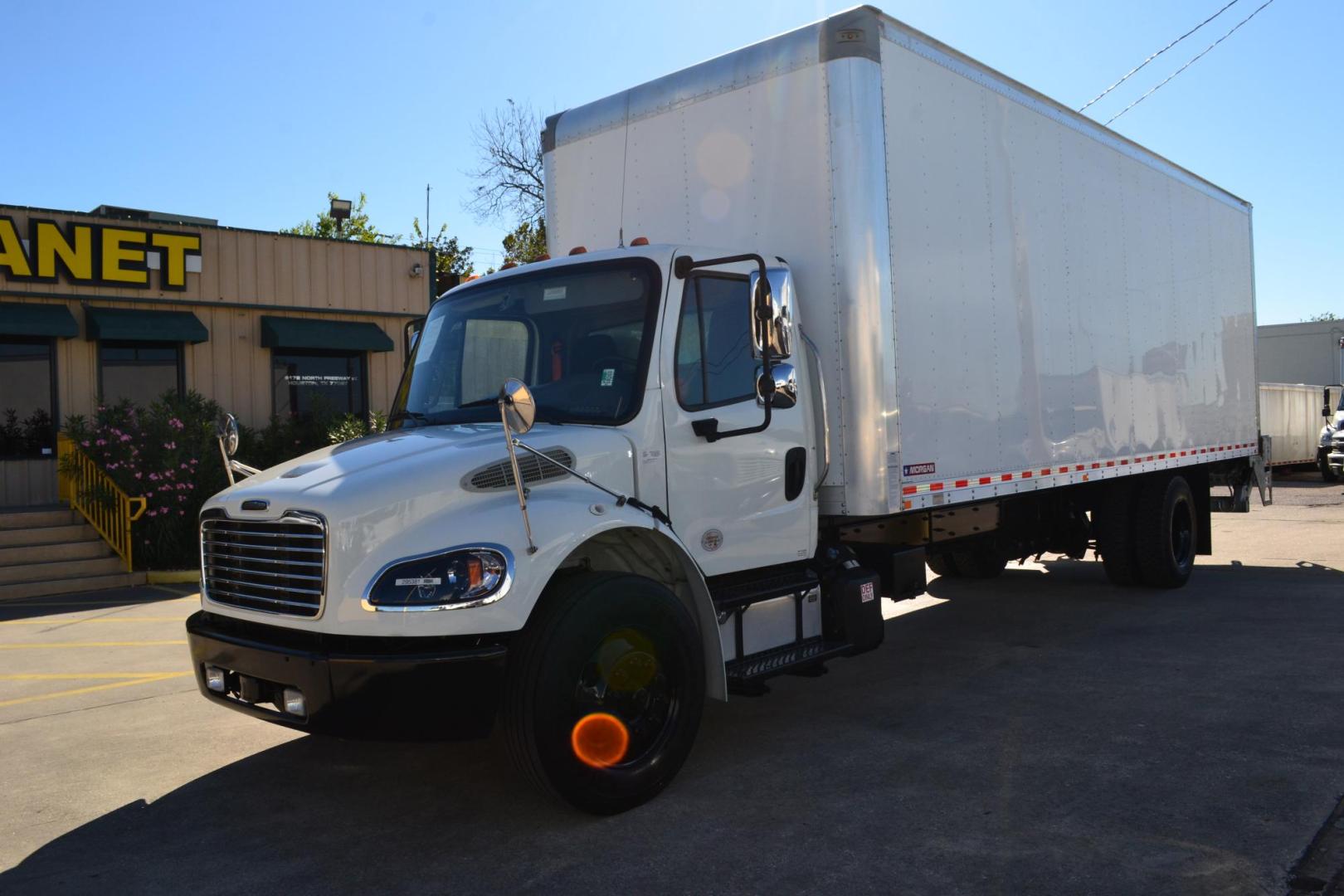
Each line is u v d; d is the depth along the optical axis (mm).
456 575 3936
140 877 3926
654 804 4465
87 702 6836
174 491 13492
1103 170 8336
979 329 6566
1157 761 4805
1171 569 9555
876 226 5551
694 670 4594
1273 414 26359
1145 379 9016
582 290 5113
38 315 15344
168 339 16141
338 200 23641
